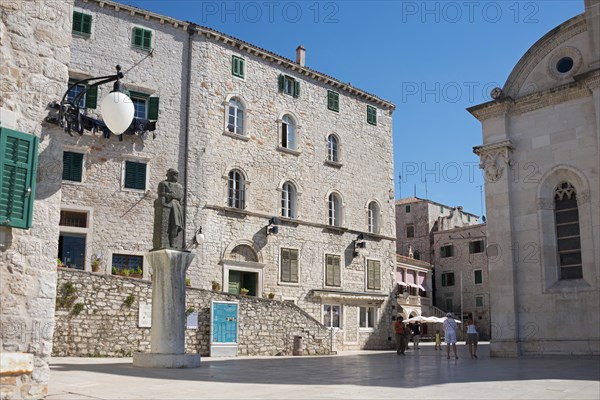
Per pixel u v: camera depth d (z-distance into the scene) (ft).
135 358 49.78
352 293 115.14
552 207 66.23
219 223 97.86
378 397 28.60
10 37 28.73
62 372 42.55
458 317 192.54
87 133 87.81
